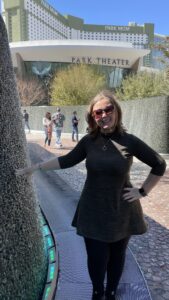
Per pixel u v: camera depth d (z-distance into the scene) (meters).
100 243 2.43
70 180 8.31
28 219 2.41
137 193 2.42
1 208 1.94
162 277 3.57
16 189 2.22
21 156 2.44
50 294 2.32
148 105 13.43
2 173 2.01
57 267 2.71
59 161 2.52
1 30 2.15
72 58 51.69
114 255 2.59
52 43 50.56
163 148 12.33
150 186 2.43
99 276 2.53
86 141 2.51
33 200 2.68
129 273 3.18
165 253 4.17
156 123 12.61
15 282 2.01
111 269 2.62
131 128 15.52
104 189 2.40
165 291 3.29
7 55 2.27
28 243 2.33
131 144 2.41
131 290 2.90
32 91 42.50
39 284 2.50
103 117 2.37
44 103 43.94
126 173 2.42
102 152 2.41
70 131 25.78
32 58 51.12
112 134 2.43
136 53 53.09
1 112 2.06
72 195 5.96
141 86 27.17
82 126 24.48
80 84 34.88
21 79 44.34
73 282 2.93
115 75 54.22
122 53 52.72
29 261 2.30
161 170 2.41
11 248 2.01
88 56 52.22
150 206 6.23
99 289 2.58
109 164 2.37
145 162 2.43
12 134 2.25
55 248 3.08
